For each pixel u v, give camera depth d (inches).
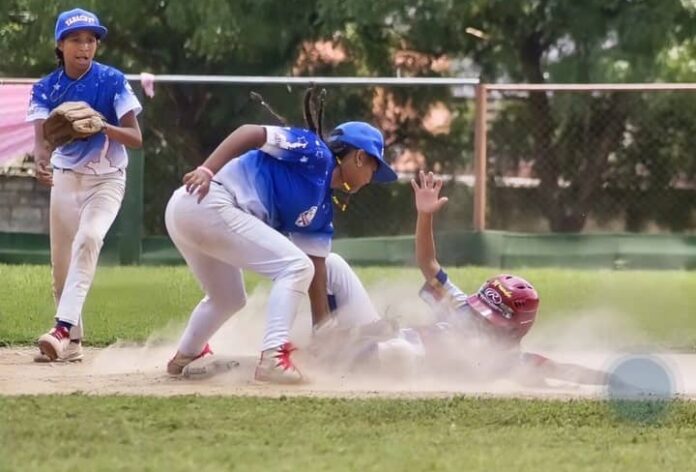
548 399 538.0
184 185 589.0
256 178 592.4
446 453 426.9
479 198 1483.8
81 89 673.0
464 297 615.5
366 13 1745.8
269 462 409.1
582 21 1785.2
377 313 642.2
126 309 935.7
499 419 490.3
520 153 1699.1
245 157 597.0
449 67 1907.0
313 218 600.4
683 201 1684.3
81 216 679.1
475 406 515.2
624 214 1696.6
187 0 1745.8
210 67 1861.5
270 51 1817.2
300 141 587.8
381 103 1809.8
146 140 1676.9
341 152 611.2
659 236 1457.9
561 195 1696.6
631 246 1454.2
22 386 575.8
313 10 1792.6
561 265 1448.1
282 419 479.5
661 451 438.0
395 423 479.5
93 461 407.5
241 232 584.4
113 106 675.4
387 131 1812.3
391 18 1839.3
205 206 585.0
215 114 1717.5
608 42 1796.3
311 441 442.9
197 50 1791.3
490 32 1909.4
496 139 1699.1
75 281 672.4
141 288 1089.4
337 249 1416.1
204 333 619.5
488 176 1696.6
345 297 625.6
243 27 1759.4
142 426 462.0
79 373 631.2
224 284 614.9
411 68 1897.1
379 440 446.9
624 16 1765.5
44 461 406.9
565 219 1696.6
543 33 1879.9
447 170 1793.8
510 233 1501.0
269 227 589.6
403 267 1359.5
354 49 1871.3
